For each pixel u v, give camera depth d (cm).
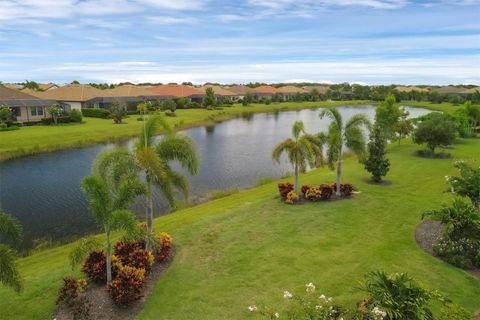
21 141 4234
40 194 2569
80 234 1912
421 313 887
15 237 1078
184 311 1080
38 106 5959
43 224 2041
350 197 2097
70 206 2319
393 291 948
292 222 1731
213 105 9081
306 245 1493
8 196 2527
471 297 1138
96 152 4056
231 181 2923
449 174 2677
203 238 1559
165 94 9675
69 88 7781
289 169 3334
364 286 1116
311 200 2034
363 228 1664
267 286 1200
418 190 2262
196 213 1955
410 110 10300
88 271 1228
